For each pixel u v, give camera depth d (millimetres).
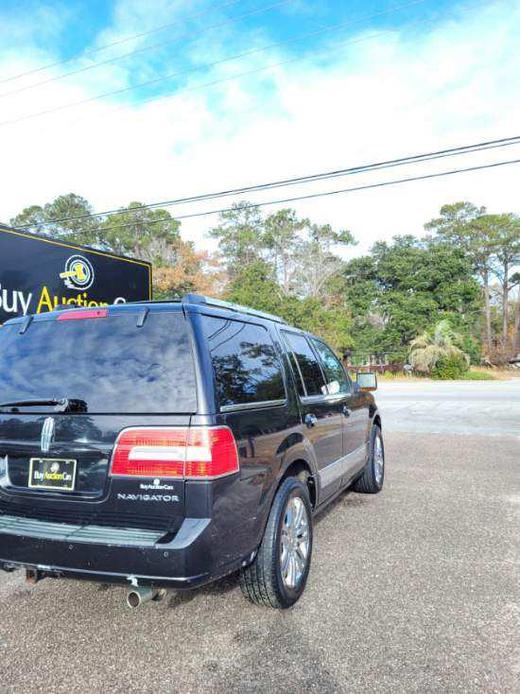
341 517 5410
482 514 5484
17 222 57188
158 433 2785
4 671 2816
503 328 64062
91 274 9633
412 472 7574
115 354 3039
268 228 60750
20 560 2916
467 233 62500
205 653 2959
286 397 3756
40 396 3115
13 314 8328
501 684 2635
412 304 47625
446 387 28000
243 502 2957
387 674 2730
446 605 3463
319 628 3203
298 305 44219
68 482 2971
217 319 3221
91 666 2850
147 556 2650
